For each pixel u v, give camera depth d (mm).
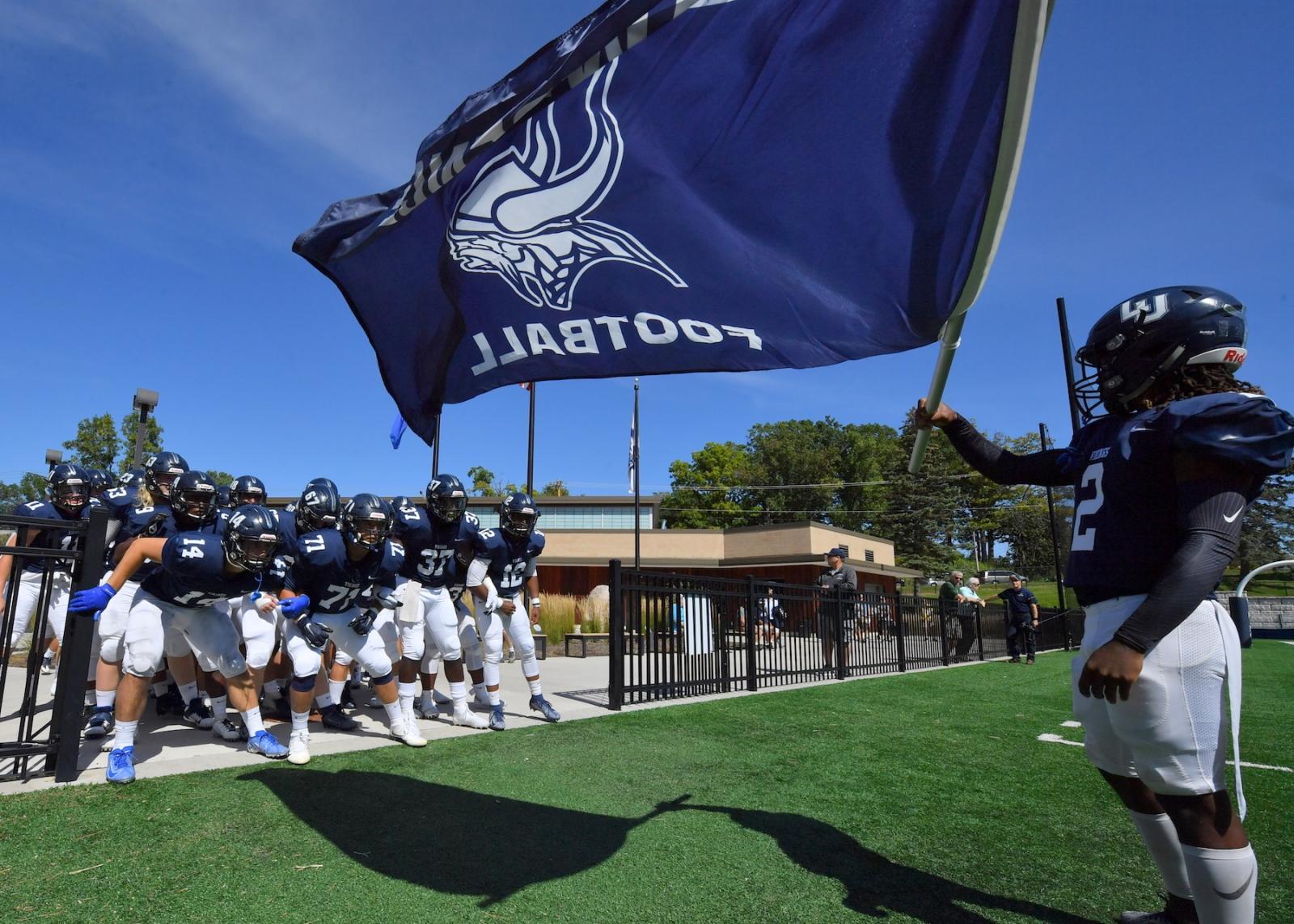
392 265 3529
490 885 2797
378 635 5109
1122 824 3605
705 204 2881
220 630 4531
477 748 4953
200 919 2480
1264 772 4695
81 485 6086
